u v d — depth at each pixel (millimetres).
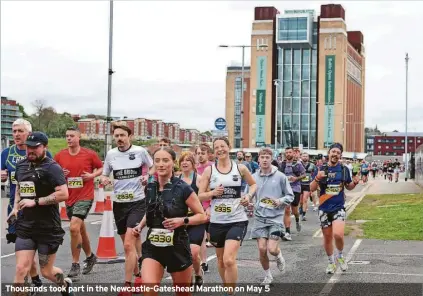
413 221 18484
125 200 8922
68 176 9578
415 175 57031
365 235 15414
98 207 21828
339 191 10008
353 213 22219
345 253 12414
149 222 6316
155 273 6195
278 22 127562
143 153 9062
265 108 129375
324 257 11922
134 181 8930
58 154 9727
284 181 9117
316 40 128875
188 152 9398
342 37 128125
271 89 129750
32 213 7230
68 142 9602
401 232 16000
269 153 9109
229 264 7613
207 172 8039
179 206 6246
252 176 8789
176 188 6273
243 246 13438
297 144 128750
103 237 11461
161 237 6191
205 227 9289
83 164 9609
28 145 7234
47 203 7199
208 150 11453
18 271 7125
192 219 6234
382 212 22219
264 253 8906
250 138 131375
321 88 128250
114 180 9016
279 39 127500
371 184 52688
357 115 157375
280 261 9094
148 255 6277
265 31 129500
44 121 86062
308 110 128750
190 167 9328
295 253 12469
